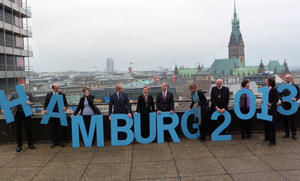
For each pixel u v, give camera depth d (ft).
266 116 28.14
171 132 29.53
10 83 157.58
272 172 20.86
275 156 24.39
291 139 30.01
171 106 29.30
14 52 161.07
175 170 21.76
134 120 28.99
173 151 26.53
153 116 29.17
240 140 30.04
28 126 28.43
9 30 156.56
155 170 21.85
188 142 29.58
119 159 24.63
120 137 31.09
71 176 21.15
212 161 23.53
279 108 30.04
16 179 20.86
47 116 28.48
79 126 31.60
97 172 21.76
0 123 30.60
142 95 30.48
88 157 25.41
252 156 24.56
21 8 170.30
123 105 29.60
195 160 23.88
